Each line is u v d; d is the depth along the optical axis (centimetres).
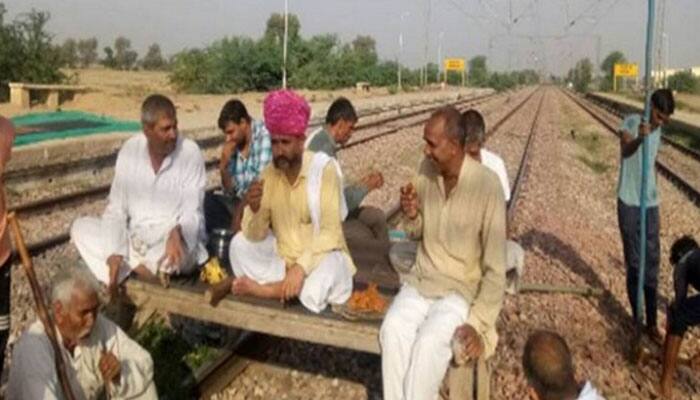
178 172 555
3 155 436
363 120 2947
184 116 2503
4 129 439
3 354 448
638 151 685
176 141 555
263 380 593
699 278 593
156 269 550
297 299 522
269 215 525
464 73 10525
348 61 6272
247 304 513
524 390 586
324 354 634
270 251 517
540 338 353
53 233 1007
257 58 4853
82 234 556
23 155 1370
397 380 463
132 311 550
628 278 707
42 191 1276
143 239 548
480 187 455
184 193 558
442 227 467
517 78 12925
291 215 518
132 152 557
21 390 395
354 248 661
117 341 432
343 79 6088
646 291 695
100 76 5828
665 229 1291
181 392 536
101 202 1212
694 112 4994
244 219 523
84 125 1881
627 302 823
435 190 469
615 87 9731
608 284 885
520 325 728
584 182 1859
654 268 691
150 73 7644
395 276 598
